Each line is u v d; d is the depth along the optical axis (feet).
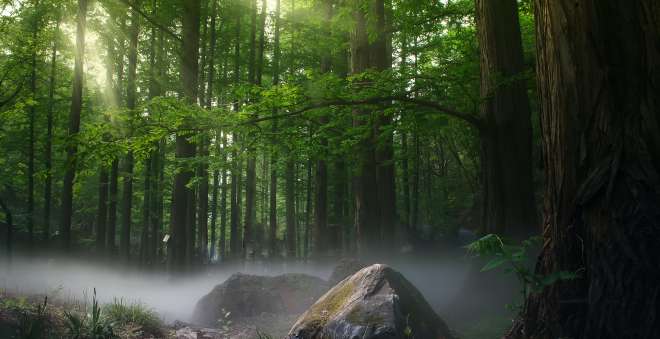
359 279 16.52
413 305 16.11
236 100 28.02
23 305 23.24
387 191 42.63
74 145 24.54
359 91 28.35
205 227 77.41
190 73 45.80
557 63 12.92
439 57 41.24
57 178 72.38
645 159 11.37
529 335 12.53
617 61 11.96
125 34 60.80
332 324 14.87
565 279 11.55
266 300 33.06
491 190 28.07
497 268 25.99
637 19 11.93
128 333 23.16
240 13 69.21
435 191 84.02
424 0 38.73
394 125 30.91
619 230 11.25
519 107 28.30
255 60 73.61
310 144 31.53
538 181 53.42
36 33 46.93
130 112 24.84
